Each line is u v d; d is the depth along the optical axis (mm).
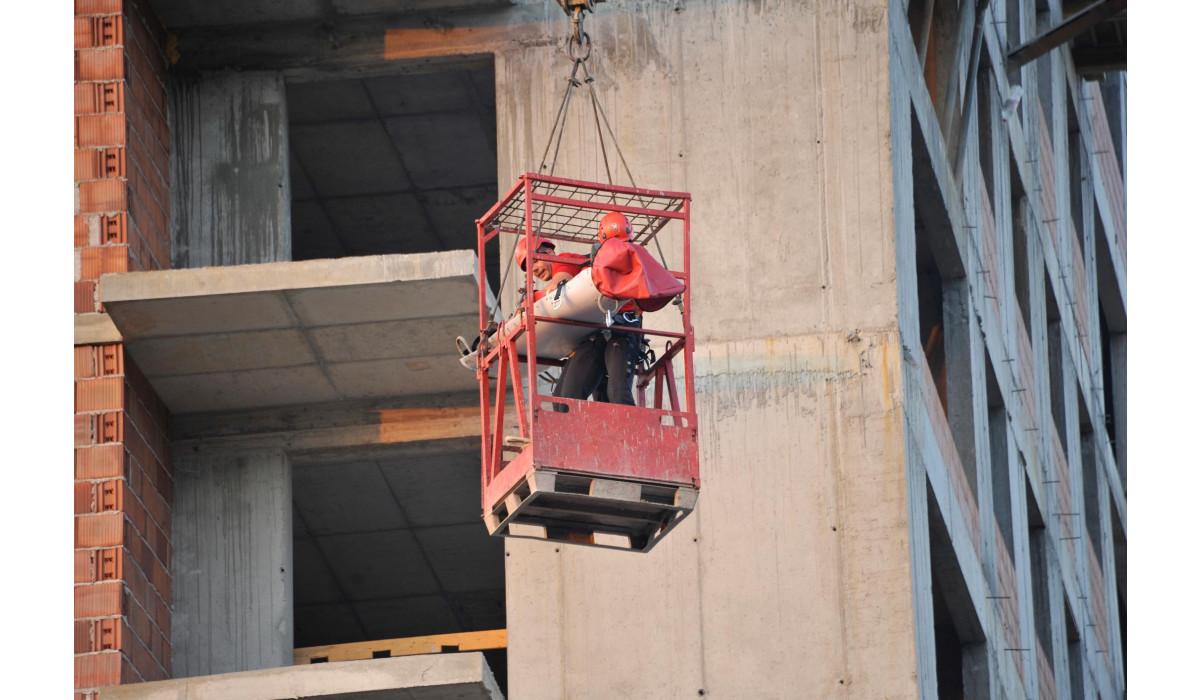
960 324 64125
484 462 41250
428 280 49469
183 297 49656
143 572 51375
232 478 54656
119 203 51906
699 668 51500
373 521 65625
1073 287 94312
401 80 57844
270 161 55719
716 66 55094
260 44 56281
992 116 73875
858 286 53250
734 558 52031
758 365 53062
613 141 51688
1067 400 89000
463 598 72750
